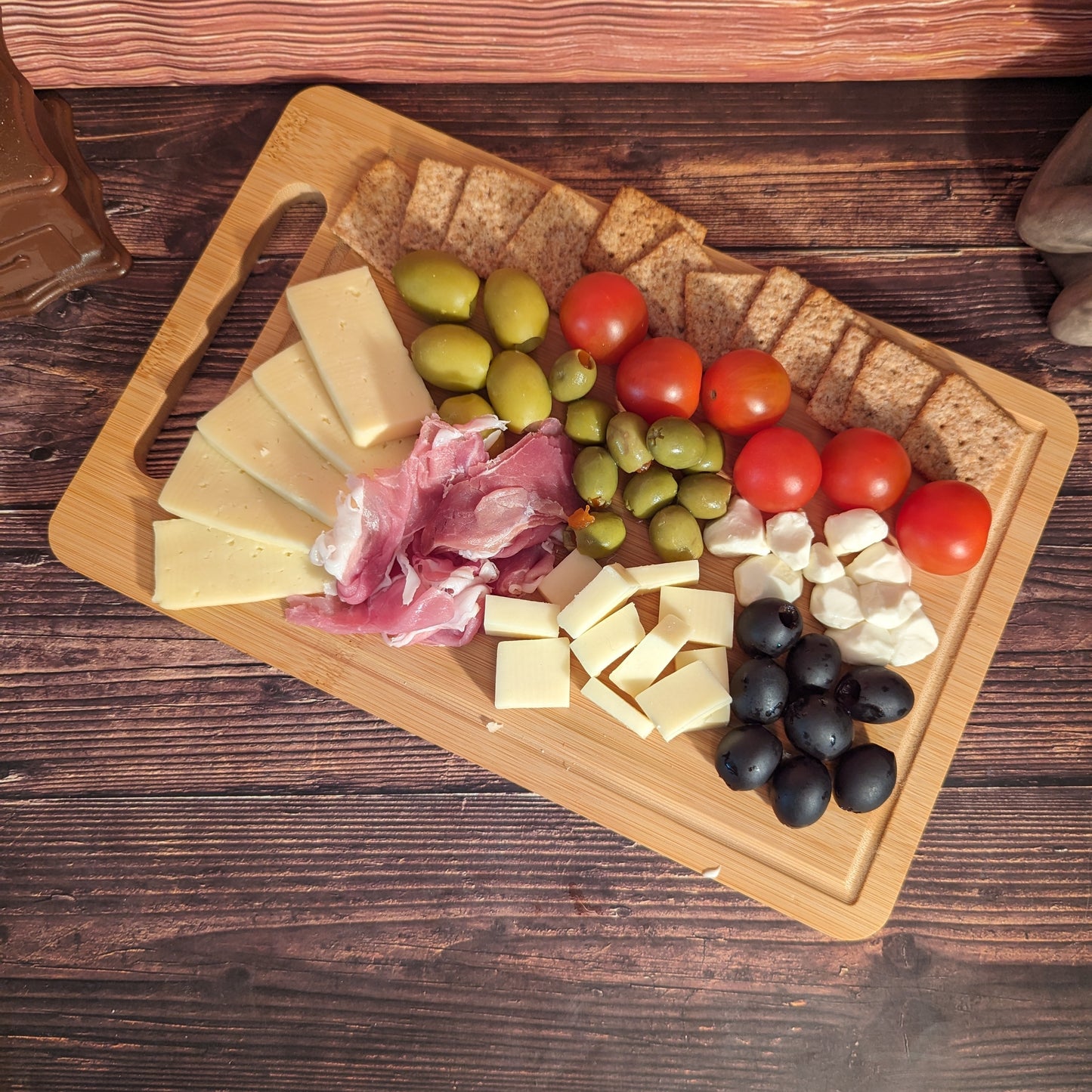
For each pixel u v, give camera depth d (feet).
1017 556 1.89
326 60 1.99
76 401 2.00
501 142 2.02
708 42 1.94
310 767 1.96
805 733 1.77
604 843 1.94
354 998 1.95
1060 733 1.94
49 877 1.96
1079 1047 1.92
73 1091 1.94
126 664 1.96
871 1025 1.93
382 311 1.88
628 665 1.83
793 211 2.00
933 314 1.97
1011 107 2.00
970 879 1.93
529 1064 1.94
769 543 1.85
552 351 1.93
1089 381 1.96
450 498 1.85
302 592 1.86
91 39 1.95
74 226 1.90
